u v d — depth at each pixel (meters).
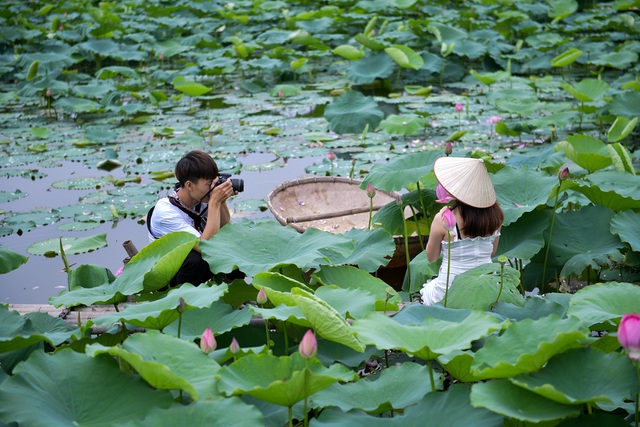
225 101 9.75
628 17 11.64
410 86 9.91
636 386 2.26
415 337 2.52
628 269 4.41
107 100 9.22
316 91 10.09
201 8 14.41
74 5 14.72
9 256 3.78
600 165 5.20
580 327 2.52
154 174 6.80
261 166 7.04
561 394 2.15
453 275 3.72
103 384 2.42
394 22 12.40
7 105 9.93
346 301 3.16
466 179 3.66
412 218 4.50
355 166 6.86
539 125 7.38
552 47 10.98
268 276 3.20
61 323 3.40
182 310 2.71
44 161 7.36
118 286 3.29
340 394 2.62
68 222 5.90
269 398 2.30
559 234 4.15
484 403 2.20
